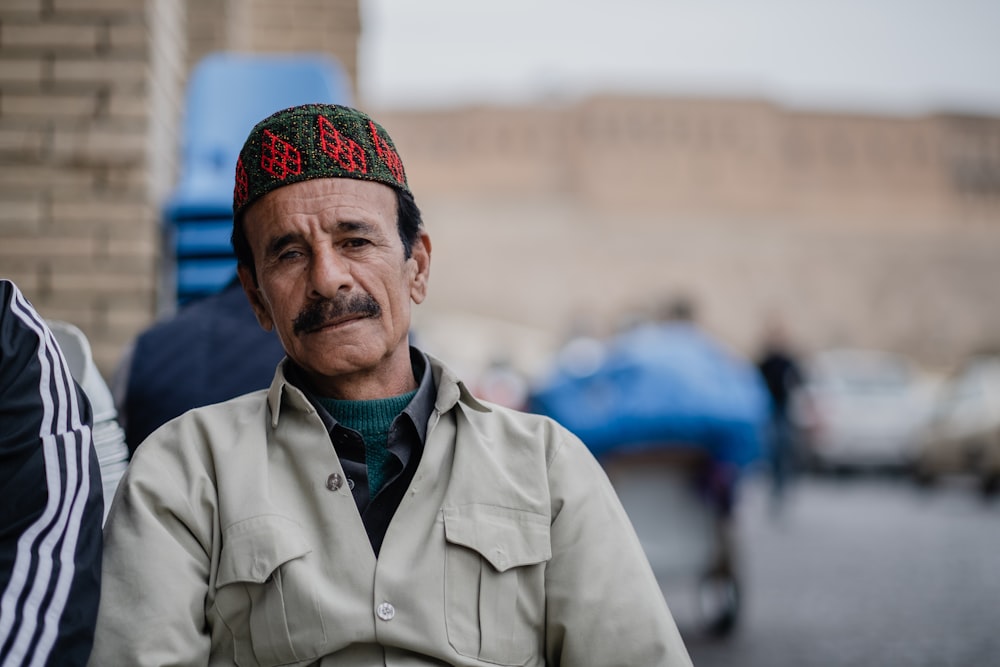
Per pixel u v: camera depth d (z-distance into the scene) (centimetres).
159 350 242
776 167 9338
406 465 180
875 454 1708
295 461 176
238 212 183
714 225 9088
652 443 509
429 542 171
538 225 9056
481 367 1394
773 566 809
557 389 513
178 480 175
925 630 565
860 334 8650
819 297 8862
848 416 1716
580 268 8844
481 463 178
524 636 172
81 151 360
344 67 645
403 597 167
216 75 356
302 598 165
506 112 9556
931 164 9456
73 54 362
